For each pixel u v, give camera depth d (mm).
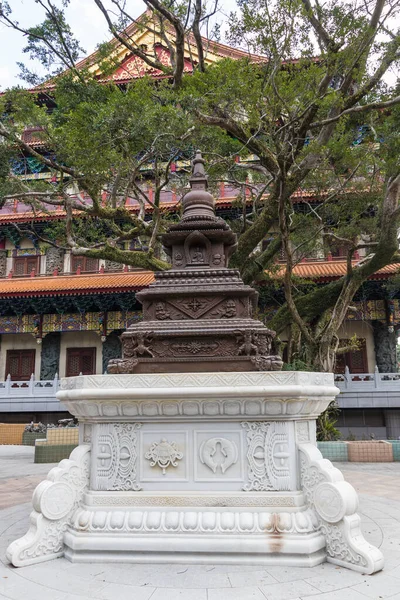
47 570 4344
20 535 5664
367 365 24609
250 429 4902
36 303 26062
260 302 24391
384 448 13906
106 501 4840
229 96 10414
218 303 6062
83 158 11086
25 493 9000
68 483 4895
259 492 4715
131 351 5820
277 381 4848
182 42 13023
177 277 6309
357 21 10172
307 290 22266
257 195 18172
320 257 25328
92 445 5109
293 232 17266
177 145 11562
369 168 14836
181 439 4980
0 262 29484
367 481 10117
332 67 10961
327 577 4082
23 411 23531
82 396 4914
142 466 4961
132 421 5047
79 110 10977
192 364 5633
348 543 4332
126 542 4520
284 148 11758
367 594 3730
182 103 10562
